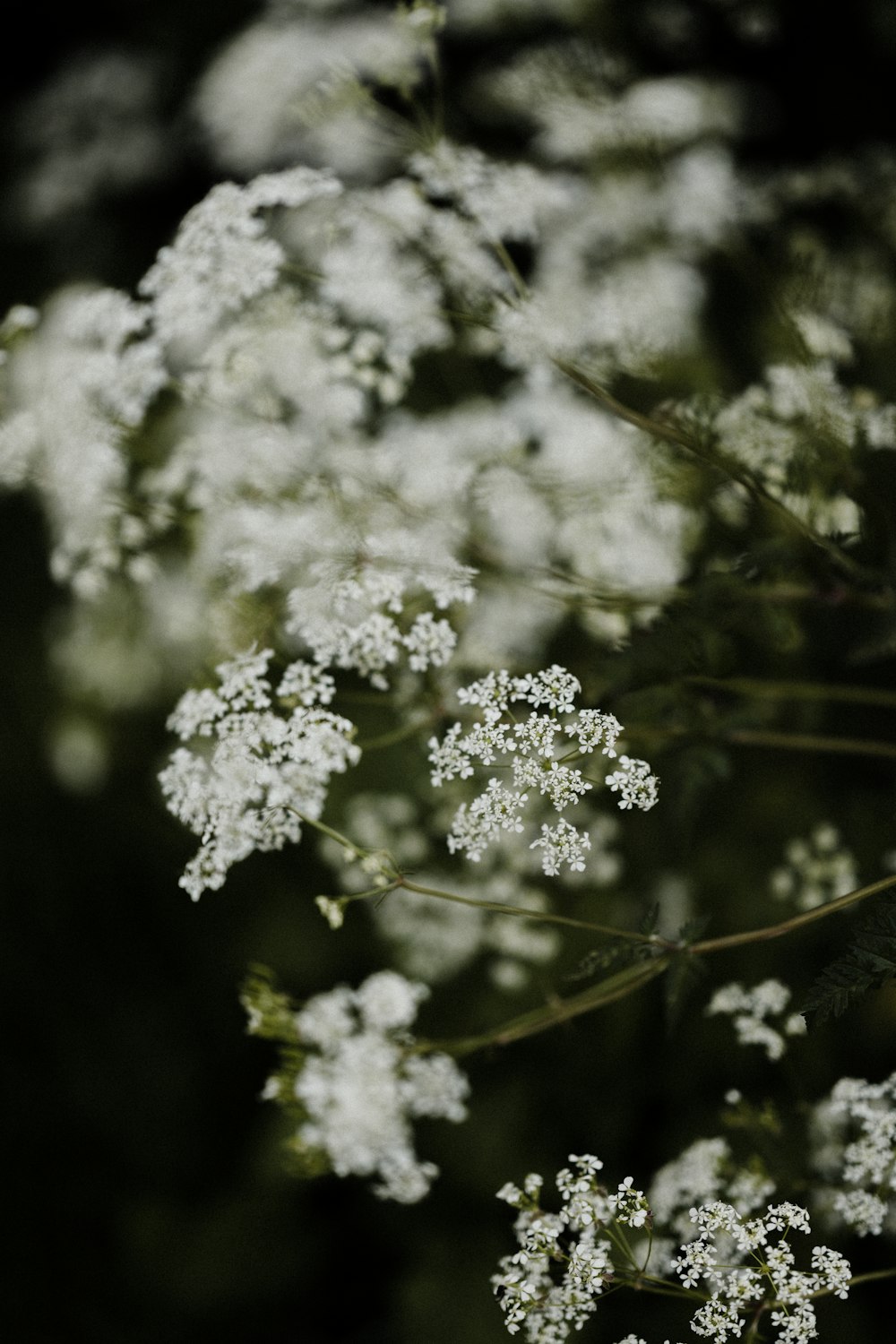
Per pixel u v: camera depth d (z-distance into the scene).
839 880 3.23
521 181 2.86
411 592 2.80
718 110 4.17
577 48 3.95
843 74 4.57
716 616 2.64
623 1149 3.74
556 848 2.04
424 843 3.43
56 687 4.71
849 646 2.78
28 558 5.34
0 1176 4.68
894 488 2.85
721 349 3.69
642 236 3.63
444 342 2.93
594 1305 1.96
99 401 2.76
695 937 2.27
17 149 5.82
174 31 5.73
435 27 2.78
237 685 2.28
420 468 2.98
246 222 2.59
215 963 4.65
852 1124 2.63
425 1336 3.84
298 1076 2.62
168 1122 4.66
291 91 4.22
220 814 2.23
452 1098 2.69
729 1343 2.20
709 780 2.77
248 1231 4.34
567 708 2.08
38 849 4.89
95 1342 4.36
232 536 2.80
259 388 2.88
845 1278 1.90
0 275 5.76
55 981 4.82
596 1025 3.84
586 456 2.92
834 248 3.81
